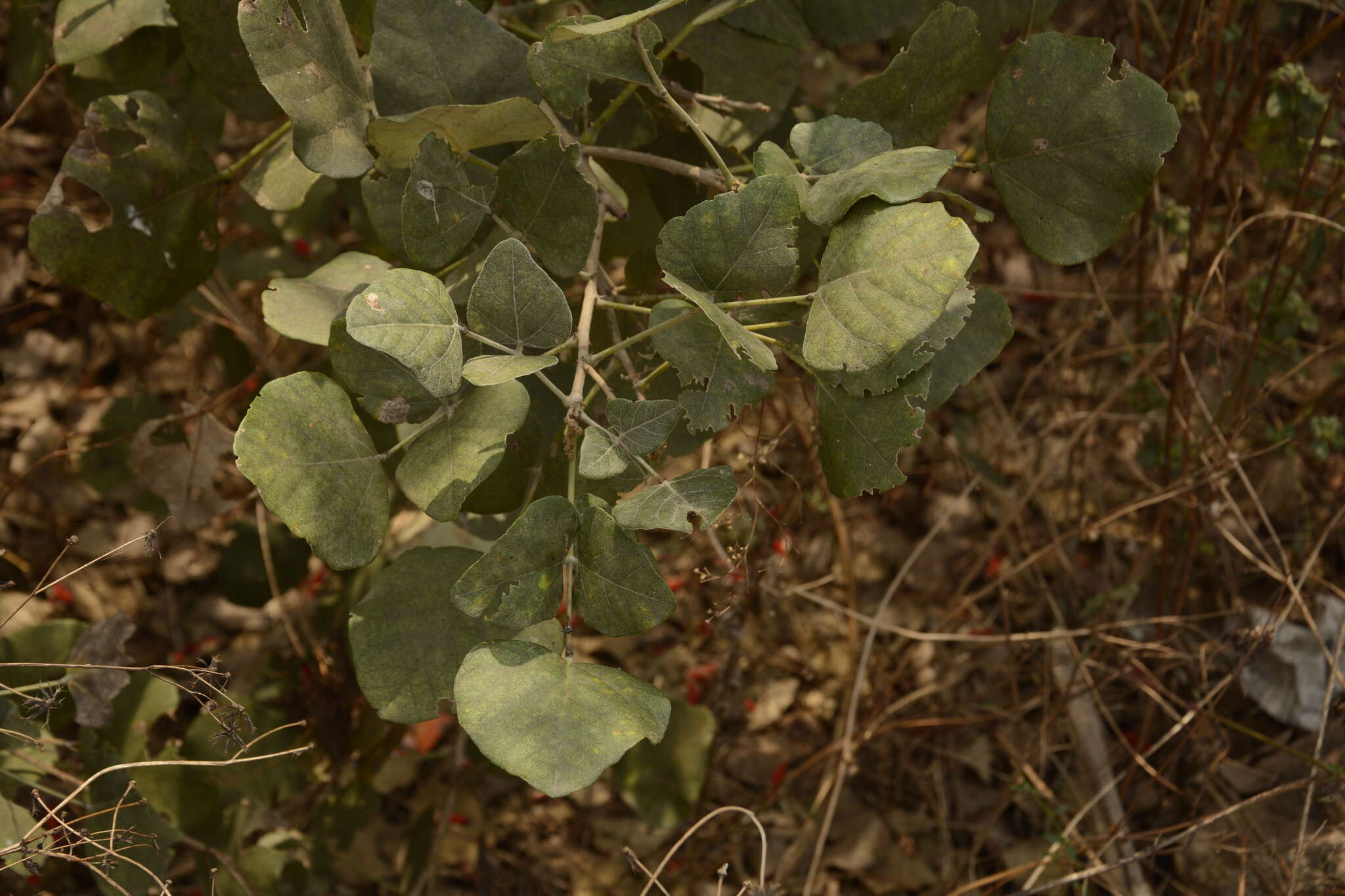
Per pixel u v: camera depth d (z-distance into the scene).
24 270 2.03
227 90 1.30
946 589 1.95
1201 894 1.57
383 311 1.09
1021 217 1.22
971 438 1.99
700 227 1.13
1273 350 1.67
